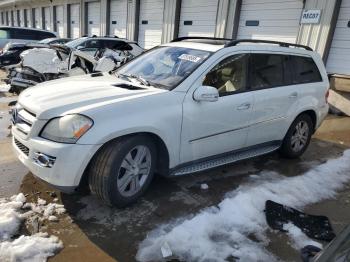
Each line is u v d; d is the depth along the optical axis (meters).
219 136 3.94
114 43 12.17
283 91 4.58
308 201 3.92
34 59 7.49
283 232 3.26
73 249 2.79
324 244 3.13
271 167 4.84
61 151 2.94
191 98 3.58
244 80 4.15
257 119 4.30
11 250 2.66
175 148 3.54
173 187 3.94
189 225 3.18
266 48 4.48
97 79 4.01
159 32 15.66
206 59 3.81
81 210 3.32
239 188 4.02
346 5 9.41
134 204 3.50
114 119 3.06
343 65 9.69
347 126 7.81
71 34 24.38
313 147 6.04
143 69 4.16
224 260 2.79
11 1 35.00
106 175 3.09
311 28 10.05
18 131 3.32
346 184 4.50
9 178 3.85
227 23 12.25
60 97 3.28
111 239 2.95
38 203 3.37
